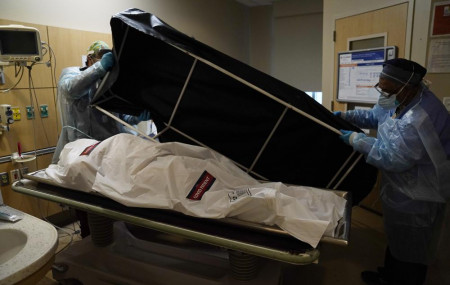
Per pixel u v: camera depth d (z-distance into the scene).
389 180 1.64
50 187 1.66
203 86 1.74
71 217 2.90
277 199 1.19
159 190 1.34
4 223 1.24
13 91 2.36
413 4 2.28
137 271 1.69
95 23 3.04
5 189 2.37
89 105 1.99
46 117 2.60
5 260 1.19
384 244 2.47
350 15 2.97
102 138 2.28
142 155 1.47
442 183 1.51
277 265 1.63
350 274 2.12
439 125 1.50
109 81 1.79
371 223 2.81
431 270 2.09
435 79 2.20
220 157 1.58
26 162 2.48
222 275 1.60
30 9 2.48
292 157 1.79
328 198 1.41
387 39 2.57
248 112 1.73
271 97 1.53
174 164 1.38
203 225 1.28
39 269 1.01
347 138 1.58
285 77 5.68
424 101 1.54
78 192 1.58
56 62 2.64
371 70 2.74
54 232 1.17
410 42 2.33
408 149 1.47
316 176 1.80
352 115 2.08
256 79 1.60
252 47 6.16
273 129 1.71
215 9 5.03
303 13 5.29
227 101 1.74
